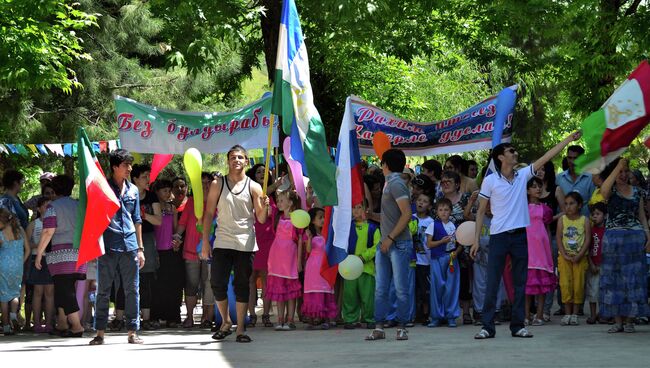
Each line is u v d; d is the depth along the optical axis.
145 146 12.25
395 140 13.14
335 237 10.17
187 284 12.09
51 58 16.53
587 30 17.92
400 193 9.29
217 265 9.68
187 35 15.43
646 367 7.16
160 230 12.11
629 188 10.02
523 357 7.86
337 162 10.37
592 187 12.32
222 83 25.19
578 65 17.38
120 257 9.86
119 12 24.67
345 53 19.80
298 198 11.55
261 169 12.40
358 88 24.11
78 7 22.86
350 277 9.75
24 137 22.45
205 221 9.66
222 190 9.57
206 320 12.16
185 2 14.98
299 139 10.06
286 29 10.12
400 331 9.53
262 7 15.07
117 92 24.03
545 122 36.97
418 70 27.92
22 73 15.71
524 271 9.51
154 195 11.90
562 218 11.20
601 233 11.02
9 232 11.63
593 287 11.04
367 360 7.91
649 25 15.33
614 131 9.17
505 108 11.84
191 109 24.94
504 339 9.35
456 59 25.16
